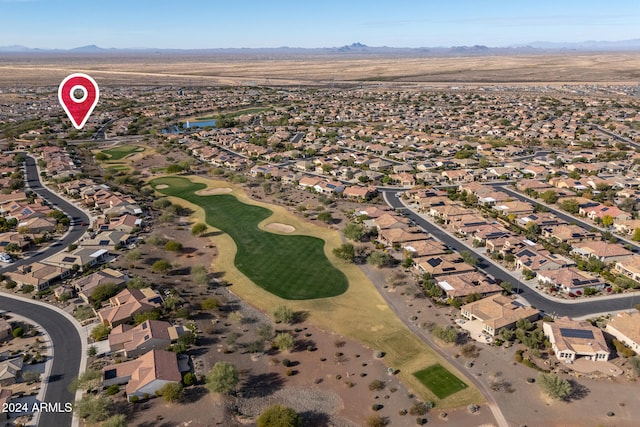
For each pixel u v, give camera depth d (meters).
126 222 171.88
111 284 126.31
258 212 193.62
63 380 94.94
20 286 130.88
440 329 107.69
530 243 156.38
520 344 106.81
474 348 105.38
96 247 153.12
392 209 195.62
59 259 144.38
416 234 163.00
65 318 116.44
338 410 88.44
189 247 159.62
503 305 116.62
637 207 190.75
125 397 90.25
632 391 92.12
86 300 123.06
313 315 119.38
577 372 97.25
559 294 128.12
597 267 139.50
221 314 119.88
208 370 98.31
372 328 113.69
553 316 117.19
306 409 88.50
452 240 164.50
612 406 88.50
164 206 195.88
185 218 188.38
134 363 97.44
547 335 108.19
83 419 84.69
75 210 194.75
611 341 107.31
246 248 158.38
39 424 83.75
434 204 194.50
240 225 179.25
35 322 114.62
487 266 144.62
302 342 108.81
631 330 106.94
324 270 142.62
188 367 98.81
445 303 123.44
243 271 142.38
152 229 174.00
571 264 143.12
